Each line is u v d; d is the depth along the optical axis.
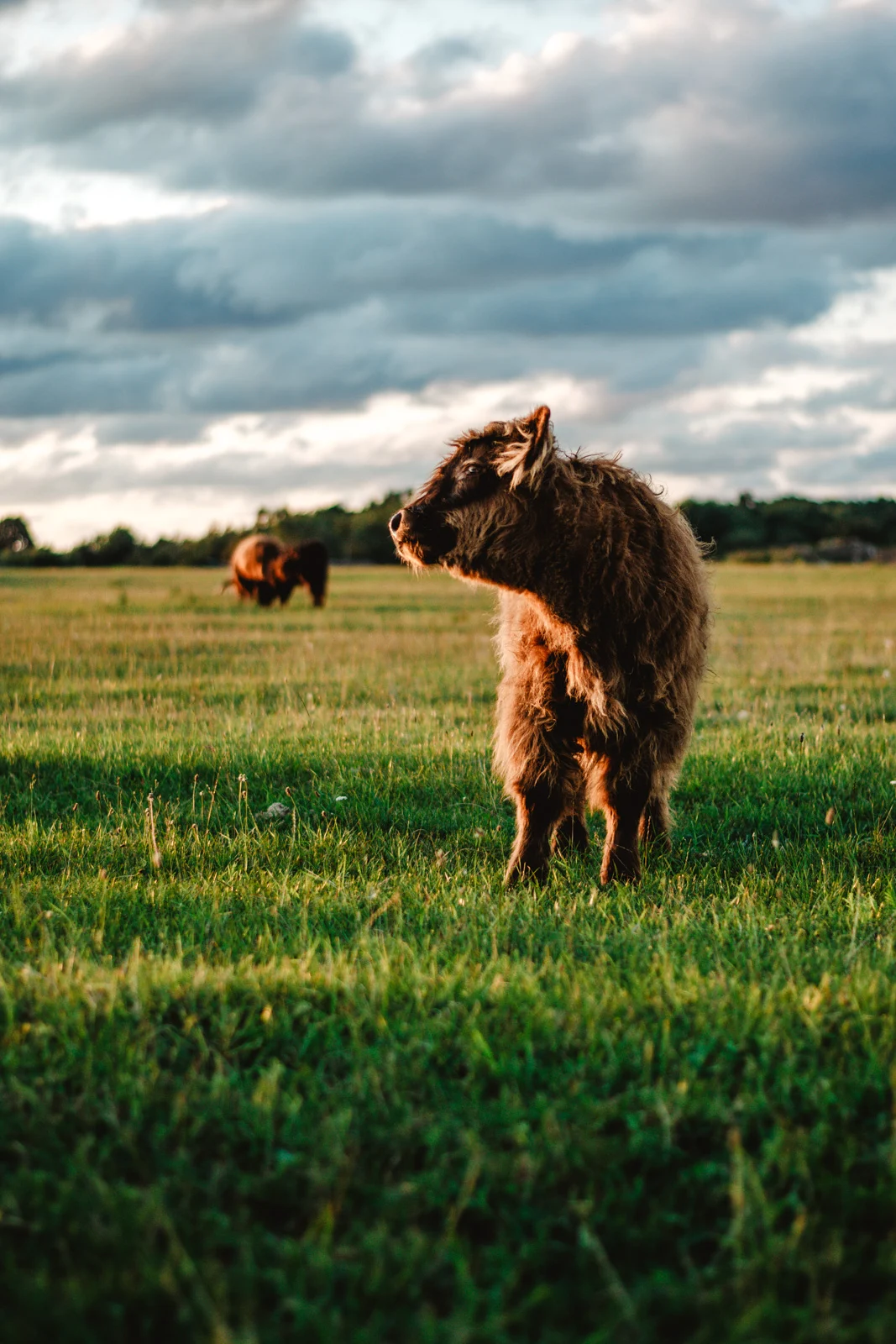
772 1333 2.33
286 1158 2.87
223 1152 2.98
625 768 5.46
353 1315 2.38
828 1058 3.35
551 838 6.00
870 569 65.56
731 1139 2.92
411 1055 3.41
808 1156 2.89
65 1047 3.42
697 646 5.60
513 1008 3.68
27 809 6.96
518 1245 2.64
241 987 3.82
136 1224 2.60
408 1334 2.33
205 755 8.23
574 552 5.07
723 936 4.49
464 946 4.41
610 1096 3.24
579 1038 3.50
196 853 6.01
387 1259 2.52
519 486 4.95
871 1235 2.70
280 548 30.39
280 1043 3.54
